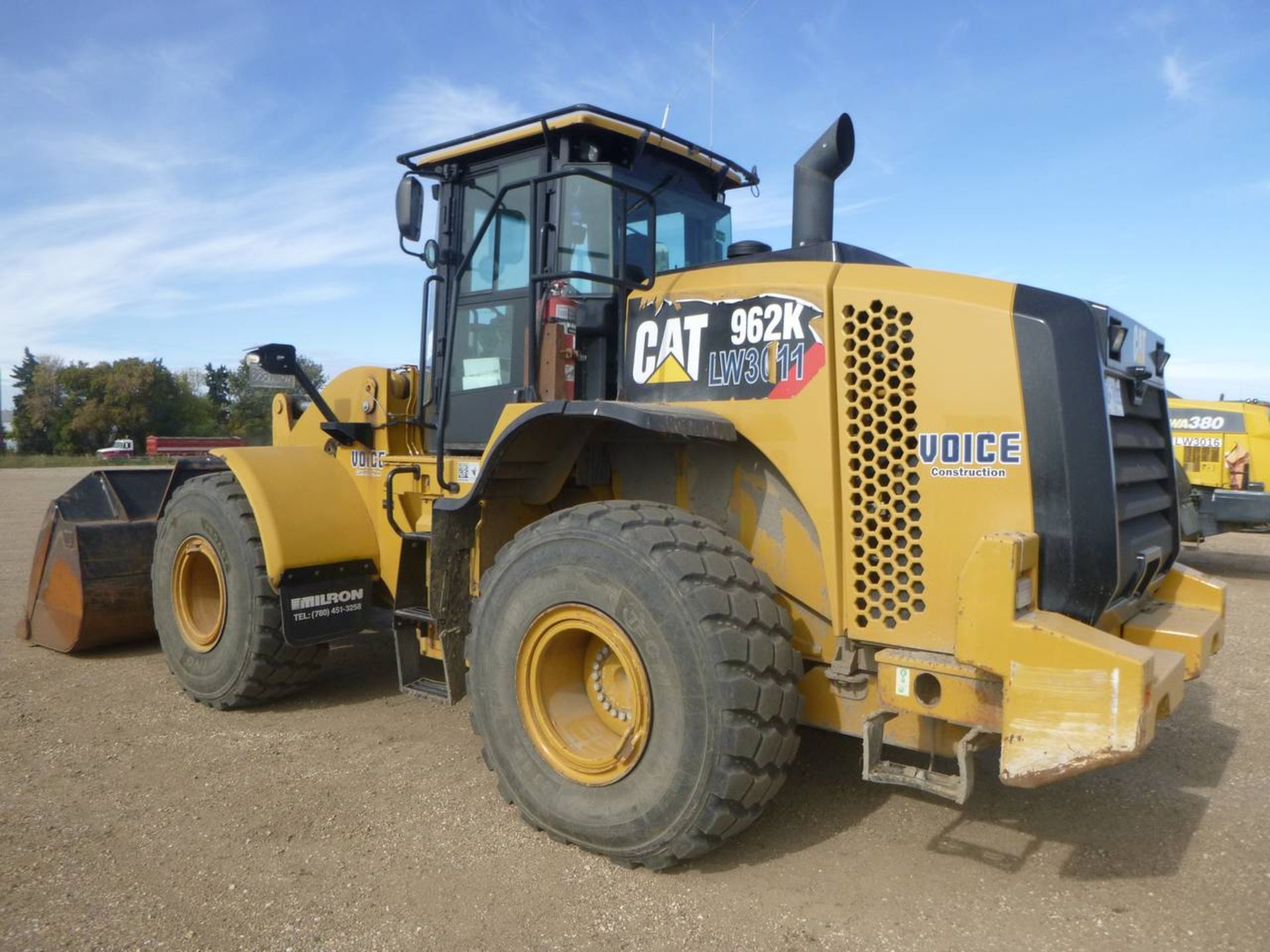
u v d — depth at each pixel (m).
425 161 4.60
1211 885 2.96
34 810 3.49
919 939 2.64
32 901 2.82
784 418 3.17
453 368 4.52
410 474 4.58
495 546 3.98
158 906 2.79
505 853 3.15
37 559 5.94
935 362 2.91
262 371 4.53
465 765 3.98
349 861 3.10
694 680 2.85
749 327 3.29
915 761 4.00
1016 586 2.64
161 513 5.29
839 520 3.07
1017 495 2.79
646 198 3.78
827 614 3.19
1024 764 2.60
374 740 4.29
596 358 3.98
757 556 3.37
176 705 4.84
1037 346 2.78
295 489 4.66
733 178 4.78
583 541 3.12
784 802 3.60
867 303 3.02
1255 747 4.29
